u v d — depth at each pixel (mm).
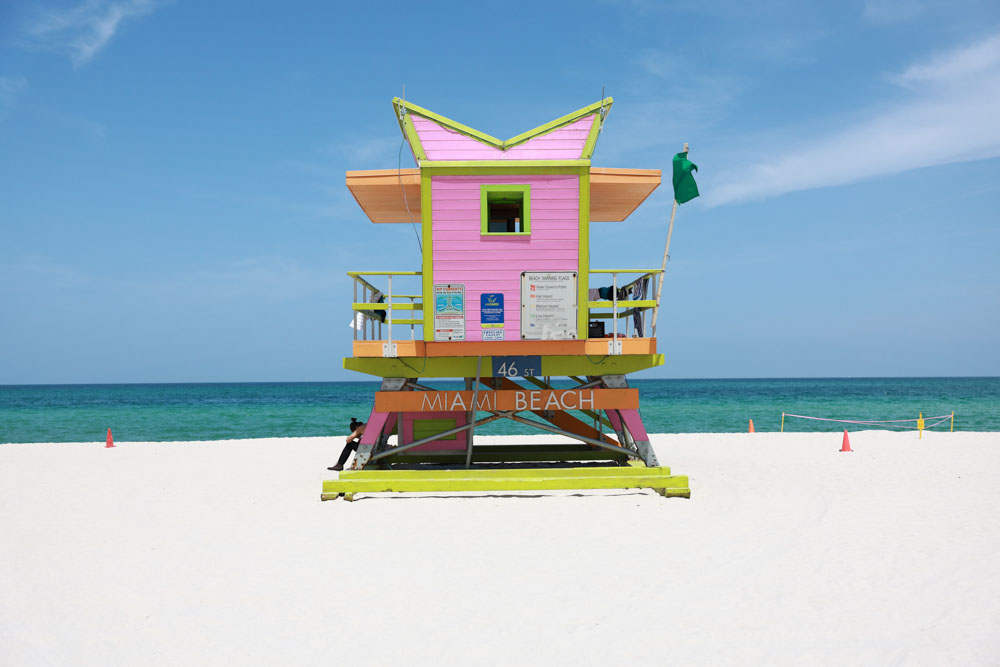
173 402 85125
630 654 5070
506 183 12125
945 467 15570
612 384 12953
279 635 5512
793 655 5031
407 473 12195
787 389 122312
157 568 7523
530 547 8289
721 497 11648
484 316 12008
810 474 14523
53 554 8164
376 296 13438
